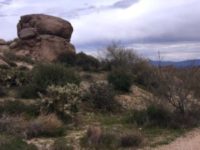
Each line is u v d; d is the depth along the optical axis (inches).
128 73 1221.1
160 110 826.8
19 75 1042.1
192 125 816.9
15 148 538.3
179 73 916.0
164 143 655.1
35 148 564.4
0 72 1039.0
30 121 715.4
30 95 939.3
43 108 802.8
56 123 724.0
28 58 1387.8
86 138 636.1
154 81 929.5
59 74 1003.3
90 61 1520.7
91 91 974.4
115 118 872.3
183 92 866.1
